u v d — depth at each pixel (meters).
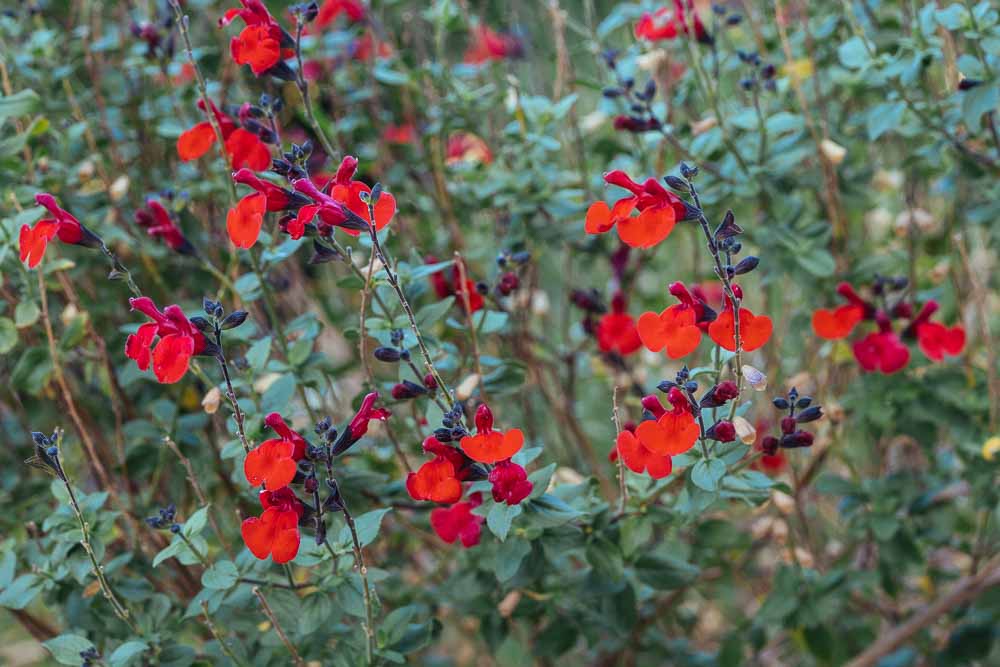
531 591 0.72
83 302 0.77
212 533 0.74
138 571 0.72
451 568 0.83
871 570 0.76
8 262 0.70
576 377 0.90
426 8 0.90
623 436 0.62
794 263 0.75
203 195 0.78
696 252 0.82
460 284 0.72
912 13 0.75
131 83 0.82
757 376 0.61
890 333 0.70
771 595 0.75
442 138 0.81
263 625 0.67
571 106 0.81
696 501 0.65
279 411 0.67
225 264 0.79
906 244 0.82
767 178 0.75
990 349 0.74
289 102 0.81
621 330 0.77
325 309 0.83
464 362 0.72
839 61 0.81
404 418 0.77
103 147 0.81
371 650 0.65
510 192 0.79
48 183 0.75
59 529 0.67
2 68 0.75
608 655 0.82
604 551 0.67
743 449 0.64
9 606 0.66
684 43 0.74
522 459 0.63
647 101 0.73
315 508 0.63
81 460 0.80
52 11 0.84
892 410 0.75
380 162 0.83
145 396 0.79
